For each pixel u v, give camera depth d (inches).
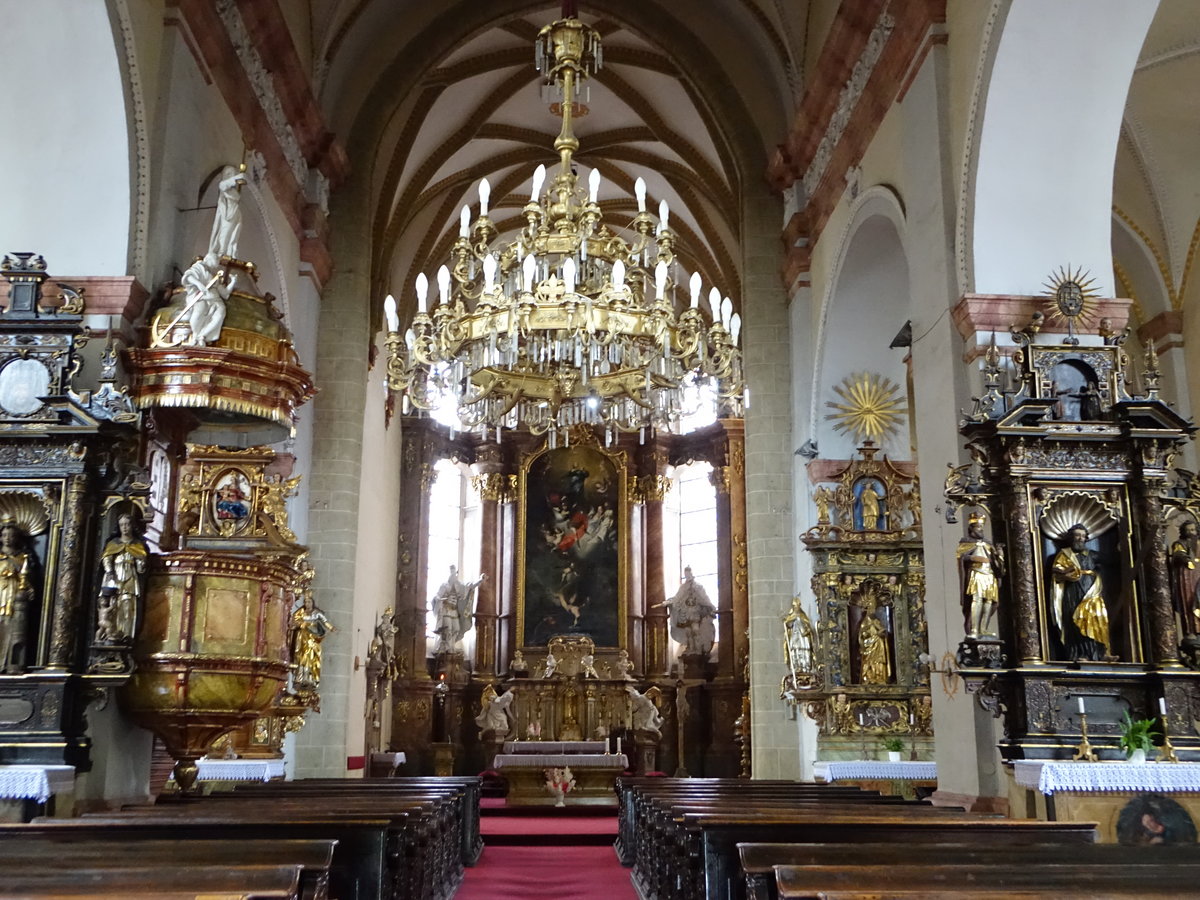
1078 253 413.1
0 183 383.6
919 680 628.1
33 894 162.2
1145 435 375.2
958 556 376.2
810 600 650.2
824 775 582.6
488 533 1087.0
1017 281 410.9
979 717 382.9
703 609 1047.6
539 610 1070.4
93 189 386.0
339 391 658.2
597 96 876.0
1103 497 378.9
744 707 919.7
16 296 364.8
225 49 466.0
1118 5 386.3
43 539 354.0
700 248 994.7
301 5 617.3
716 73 719.1
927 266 444.5
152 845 206.1
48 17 370.6
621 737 1011.9
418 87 765.9
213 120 462.3
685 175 912.3
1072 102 405.4
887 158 511.5
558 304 415.2
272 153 557.3
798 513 666.8
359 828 258.1
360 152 688.4
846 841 254.8
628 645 1065.5
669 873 324.8
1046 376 387.5
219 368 385.1
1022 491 374.6
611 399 513.7
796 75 676.1
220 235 402.9
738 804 342.6
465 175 932.0
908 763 575.5
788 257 681.6
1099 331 399.9
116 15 377.4
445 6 709.9
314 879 202.7
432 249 958.4
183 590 368.2
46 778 304.7
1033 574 369.4
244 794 406.0
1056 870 180.4
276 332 418.0
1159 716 358.3
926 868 179.8
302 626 551.8
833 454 648.4
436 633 1033.5
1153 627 365.4
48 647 343.0
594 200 420.5
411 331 442.3
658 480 1096.2
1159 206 615.8
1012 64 399.9
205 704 364.5
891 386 643.5
